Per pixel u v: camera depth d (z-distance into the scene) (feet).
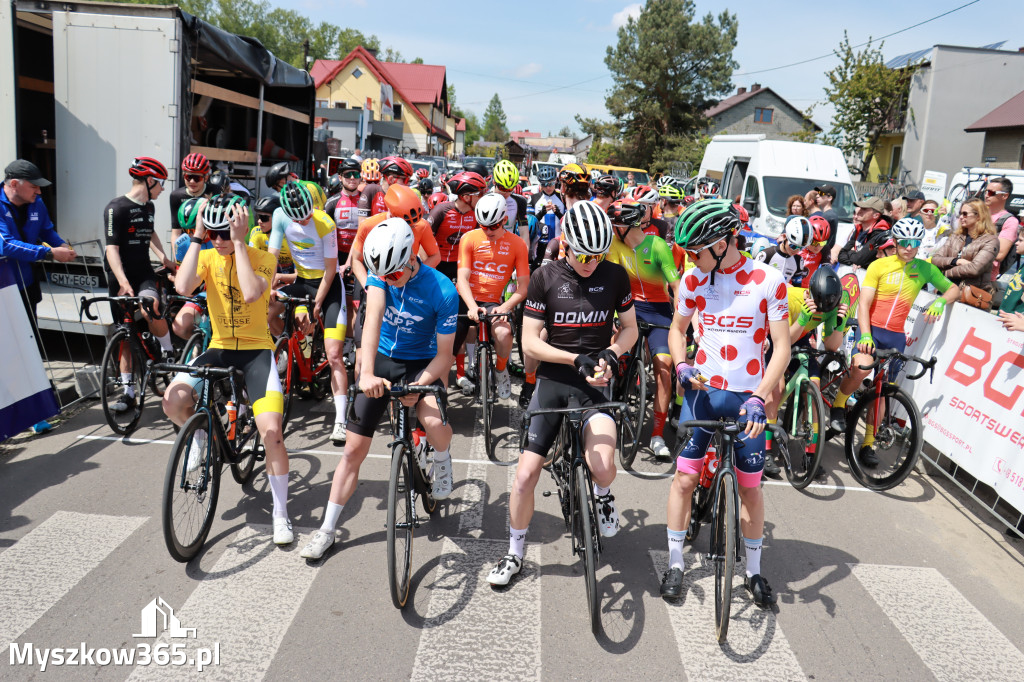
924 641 10.39
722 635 9.93
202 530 11.91
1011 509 15.17
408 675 9.06
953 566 12.68
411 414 12.28
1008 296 15.70
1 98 22.29
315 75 202.80
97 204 23.26
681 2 142.82
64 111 22.90
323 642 9.64
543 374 11.27
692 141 136.67
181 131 22.90
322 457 16.06
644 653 9.75
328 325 16.98
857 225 23.39
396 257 10.28
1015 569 12.73
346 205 21.75
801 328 15.62
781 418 19.54
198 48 26.12
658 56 139.54
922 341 18.10
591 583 9.88
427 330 11.57
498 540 12.73
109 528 12.36
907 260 16.37
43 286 23.47
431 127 194.39
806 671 9.55
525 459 10.93
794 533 13.58
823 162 38.93
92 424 17.25
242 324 12.43
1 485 13.88
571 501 10.84
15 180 16.35
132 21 22.39
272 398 12.19
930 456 17.51
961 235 21.04
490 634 10.00
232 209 11.55
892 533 13.83
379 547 12.24
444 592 11.00
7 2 21.91
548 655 9.61
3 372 15.38
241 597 10.59
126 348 17.31
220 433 12.59
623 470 16.33
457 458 16.52
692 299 10.91
